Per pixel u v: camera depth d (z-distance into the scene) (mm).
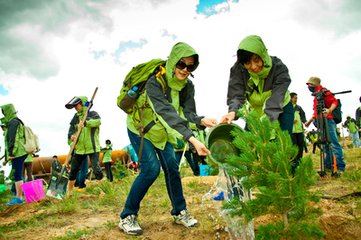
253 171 2436
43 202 5859
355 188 4543
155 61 3443
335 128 6598
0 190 4977
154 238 3359
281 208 2383
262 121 2543
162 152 3537
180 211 3596
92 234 3645
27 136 6871
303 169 2301
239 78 3736
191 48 3141
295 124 6914
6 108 6941
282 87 3551
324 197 4004
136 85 3404
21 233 4051
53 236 3746
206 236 3246
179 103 3537
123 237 3443
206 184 6469
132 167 12602
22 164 6898
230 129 2768
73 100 7094
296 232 2377
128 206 3543
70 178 6684
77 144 6855
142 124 3408
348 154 10695
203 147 2689
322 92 6395
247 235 2805
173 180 3564
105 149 10008
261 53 3365
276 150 2365
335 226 3125
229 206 2459
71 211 5008
